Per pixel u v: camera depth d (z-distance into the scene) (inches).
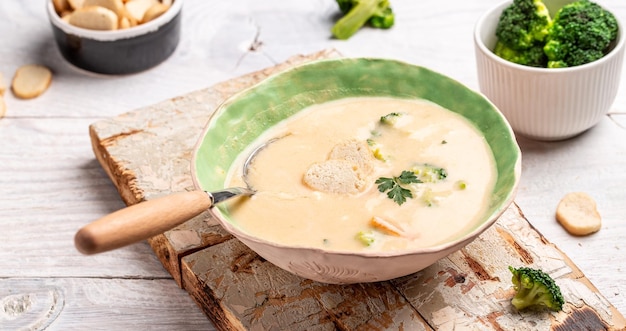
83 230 26.6
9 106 39.4
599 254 33.2
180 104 37.3
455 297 30.7
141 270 33.6
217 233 32.7
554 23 36.2
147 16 40.5
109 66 40.6
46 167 36.9
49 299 32.8
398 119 33.0
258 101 33.1
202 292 31.7
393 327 30.0
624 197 34.8
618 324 30.0
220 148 32.1
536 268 31.4
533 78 34.9
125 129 36.3
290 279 31.4
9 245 34.3
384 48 41.8
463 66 40.7
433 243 29.3
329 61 33.8
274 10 44.2
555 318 30.1
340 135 32.8
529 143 36.9
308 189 31.0
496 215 29.0
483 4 44.0
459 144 32.1
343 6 43.0
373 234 29.6
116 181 35.4
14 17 43.6
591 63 34.7
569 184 35.3
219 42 42.5
